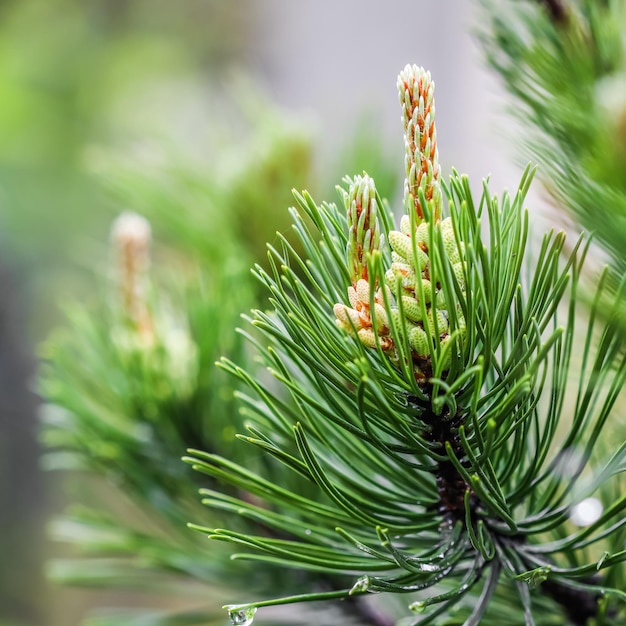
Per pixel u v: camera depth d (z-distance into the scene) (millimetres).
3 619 1987
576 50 634
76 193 2551
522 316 551
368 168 792
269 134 771
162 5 3197
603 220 595
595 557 643
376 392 540
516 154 617
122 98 2906
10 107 2697
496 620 623
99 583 703
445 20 2268
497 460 585
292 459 556
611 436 635
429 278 550
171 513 690
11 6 2955
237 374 566
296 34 2805
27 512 2146
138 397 677
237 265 676
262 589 680
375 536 592
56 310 2307
